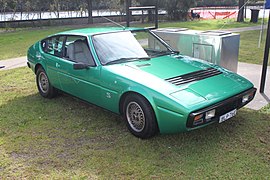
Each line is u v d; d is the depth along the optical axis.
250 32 16.06
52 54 5.23
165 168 3.18
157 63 4.24
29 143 3.84
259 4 35.56
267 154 3.39
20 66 8.51
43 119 4.61
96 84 4.22
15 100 5.55
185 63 4.34
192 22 23.73
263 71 5.36
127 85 3.76
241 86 3.85
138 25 22.02
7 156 3.53
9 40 14.64
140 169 3.18
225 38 5.47
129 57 4.38
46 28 21.03
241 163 3.22
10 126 4.38
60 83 5.07
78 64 4.27
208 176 3.02
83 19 25.06
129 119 3.95
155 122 3.62
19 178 3.09
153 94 3.49
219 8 38.53
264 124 4.17
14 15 23.38
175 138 3.81
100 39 4.51
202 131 3.98
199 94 3.47
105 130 4.16
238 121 4.28
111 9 27.73
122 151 3.56
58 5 25.44
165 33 6.27
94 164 3.30
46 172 3.18
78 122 4.46
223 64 5.59
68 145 3.76
